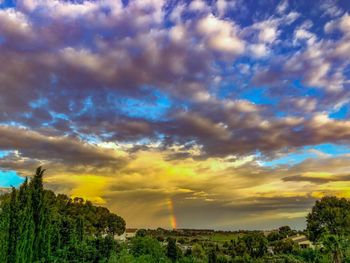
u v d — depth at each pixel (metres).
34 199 27.25
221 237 135.38
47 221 28.08
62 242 32.50
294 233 114.56
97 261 33.94
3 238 24.33
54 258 28.39
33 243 26.30
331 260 48.97
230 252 91.69
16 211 25.75
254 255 86.81
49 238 27.98
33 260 25.94
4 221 24.95
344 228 51.97
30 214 26.16
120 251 40.47
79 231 35.47
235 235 140.62
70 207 64.75
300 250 66.25
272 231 118.44
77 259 31.83
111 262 34.56
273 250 91.69
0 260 23.77
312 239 55.47
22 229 25.39
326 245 49.41
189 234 144.12
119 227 90.69
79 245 33.19
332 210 53.25
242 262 78.31
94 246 35.44
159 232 140.00
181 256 65.06
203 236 139.38
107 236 37.31
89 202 77.44
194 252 77.62
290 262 60.16
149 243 51.72
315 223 54.94
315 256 53.50
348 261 47.91
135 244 51.09
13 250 24.61
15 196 26.28
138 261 38.75
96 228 72.50
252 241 93.69
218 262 74.31
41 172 28.11
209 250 83.12
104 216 85.56
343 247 48.84
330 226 53.44
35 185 27.62
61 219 33.50
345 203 55.50
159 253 52.31
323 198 56.28
